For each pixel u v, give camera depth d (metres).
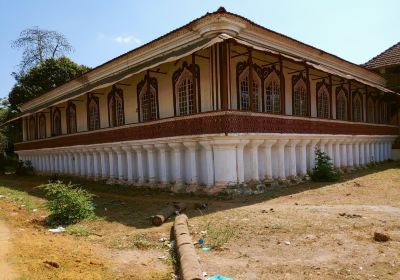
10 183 23.20
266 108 17.86
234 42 12.55
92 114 24.20
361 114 26.41
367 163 23.56
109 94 22.36
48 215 11.30
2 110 42.09
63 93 27.52
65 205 10.60
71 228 9.59
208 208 11.29
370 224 8.42
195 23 15.02
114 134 18.66
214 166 13.71
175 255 6.78
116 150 18.80
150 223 9.87
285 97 19.34
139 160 17.22
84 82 24.45
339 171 19.52
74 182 21.61
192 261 5.80
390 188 14.51
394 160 26.78
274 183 15.10
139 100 19.91
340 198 12.50
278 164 15.65
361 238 7.35
